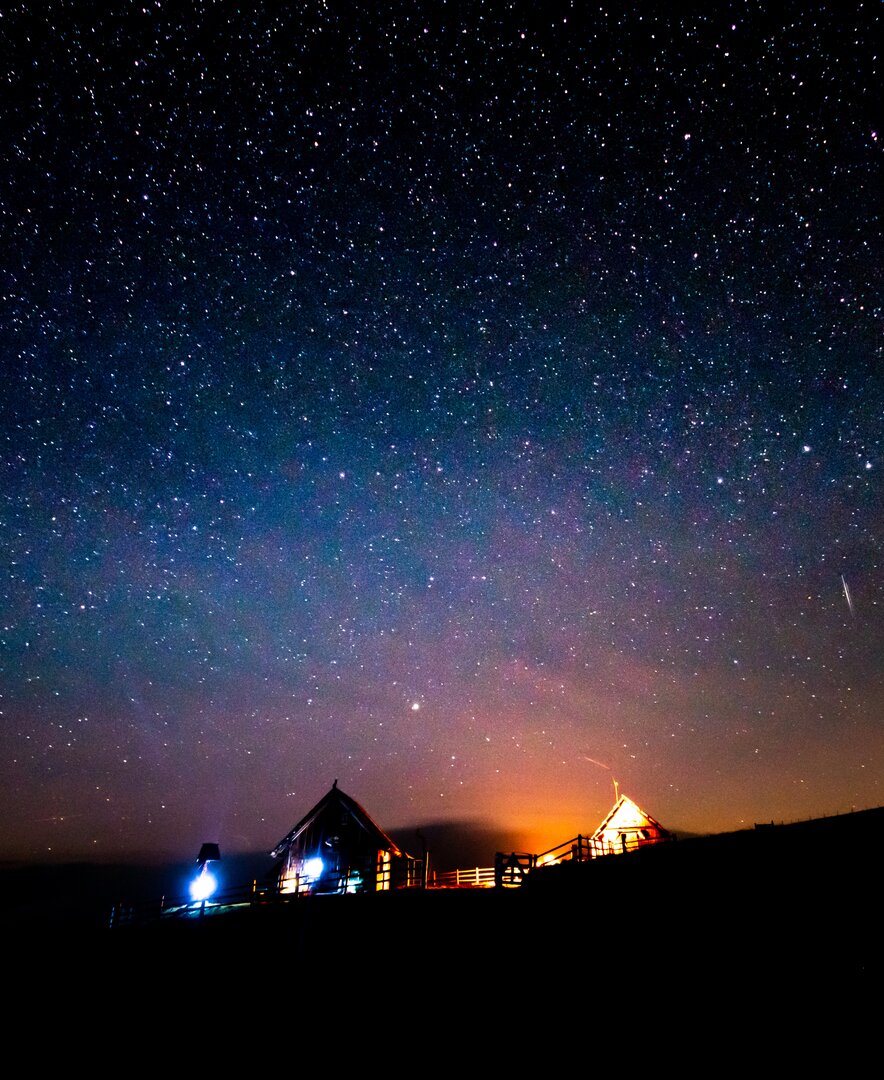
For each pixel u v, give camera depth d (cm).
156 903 1773
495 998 843
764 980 673
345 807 2098
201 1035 938
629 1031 677
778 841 1041
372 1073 743
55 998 1144
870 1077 516
